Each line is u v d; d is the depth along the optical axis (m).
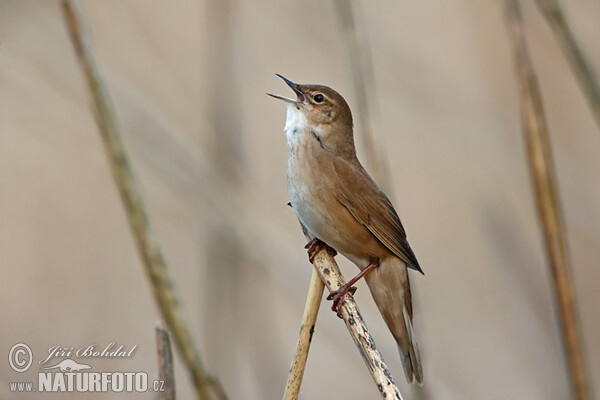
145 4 12.48
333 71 11.90
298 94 8.44
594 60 11.55
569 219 10.59
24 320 10.20
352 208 7.88
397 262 8.03
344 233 7.97
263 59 12.23
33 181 11.18
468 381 11.03
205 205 9.48
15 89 10.47
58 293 10.53
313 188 8.01
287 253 9.45
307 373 11.34
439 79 11.80
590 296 11.81
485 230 11.23
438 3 12.98
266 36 12.22
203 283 9.17
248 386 9.06
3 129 11.00
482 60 12.23
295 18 12.09
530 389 10.76
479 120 11.59
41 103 10.66
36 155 11.24
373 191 7.91
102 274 10.80
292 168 8.24
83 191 11.34
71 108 10.98
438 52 12.40
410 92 11.65
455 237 12.43
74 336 10.04
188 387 9.84
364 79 7.91
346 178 7.91
